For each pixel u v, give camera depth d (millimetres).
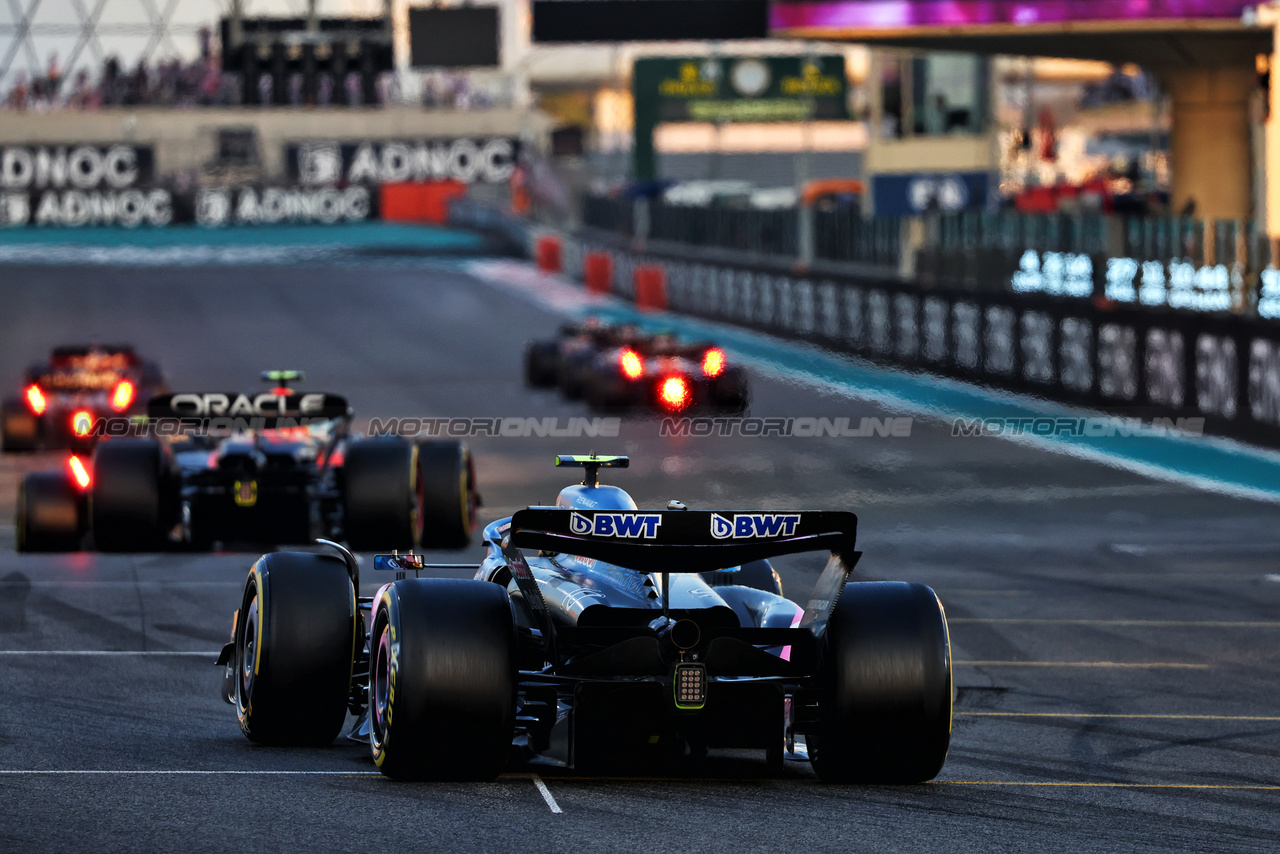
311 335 150875
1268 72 110812
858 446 85375
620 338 102562
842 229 132375
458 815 22875
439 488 53688
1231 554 58250
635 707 24625
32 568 50531
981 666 39844
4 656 37875
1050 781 27641
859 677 24844
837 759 25406
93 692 33938
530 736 26672
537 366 112625
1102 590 50906
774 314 139000
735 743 25188
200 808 23109
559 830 22188
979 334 106938
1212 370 87438
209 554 53625
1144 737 32125
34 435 86250
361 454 51000
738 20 142000
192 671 36594
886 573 53625
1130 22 118250
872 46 127250
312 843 21250
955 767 28641
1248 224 87000
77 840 21250
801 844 21859
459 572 49562
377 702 24969
